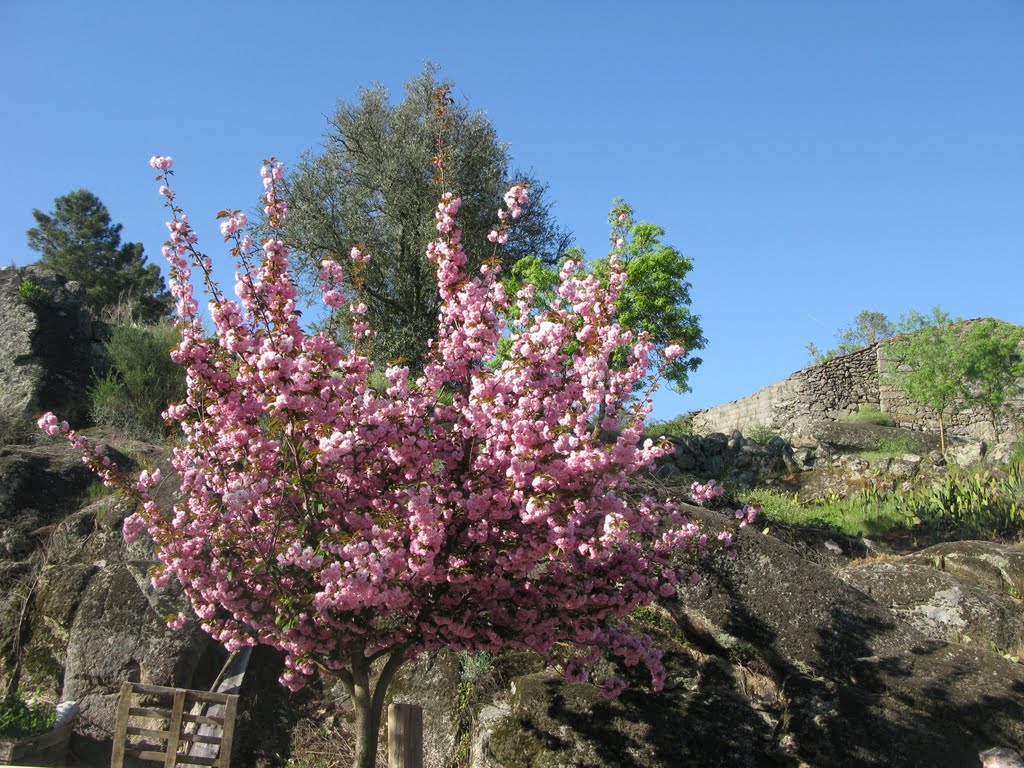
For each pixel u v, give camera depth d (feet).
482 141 59.93
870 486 42.86
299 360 13.43
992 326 64.03
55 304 37.83
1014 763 15.96
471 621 15.55
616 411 15.17
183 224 14.85
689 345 53.16
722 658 21.15
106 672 21.68
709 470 44.75
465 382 15.79
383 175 57.41
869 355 78.18
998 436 63.46
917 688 18.06
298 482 14.76
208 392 14.87
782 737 18.25
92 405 35.83
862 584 23.26
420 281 58.18
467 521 14.94
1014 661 19.88
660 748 18.28
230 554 14.96
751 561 21.43
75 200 136.77
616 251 16.48
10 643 23.38
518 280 50.75
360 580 13.07
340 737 21.08
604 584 16.25
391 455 14.90
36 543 25.53
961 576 24.27
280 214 15.31
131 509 24.11
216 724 17.65
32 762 19.45
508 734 19.17
